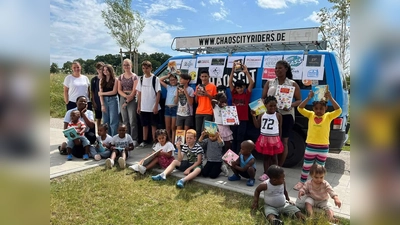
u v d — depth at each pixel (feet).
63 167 15.28
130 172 14.90
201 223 9.90
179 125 18.44
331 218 10.11
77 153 17.13
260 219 10.18
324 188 10.61
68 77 20.21
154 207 11.03
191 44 20.58
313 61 15.31
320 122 12.68
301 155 16.06
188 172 14.42
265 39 18.16
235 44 19.19
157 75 21.08
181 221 10.05
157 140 16.08
